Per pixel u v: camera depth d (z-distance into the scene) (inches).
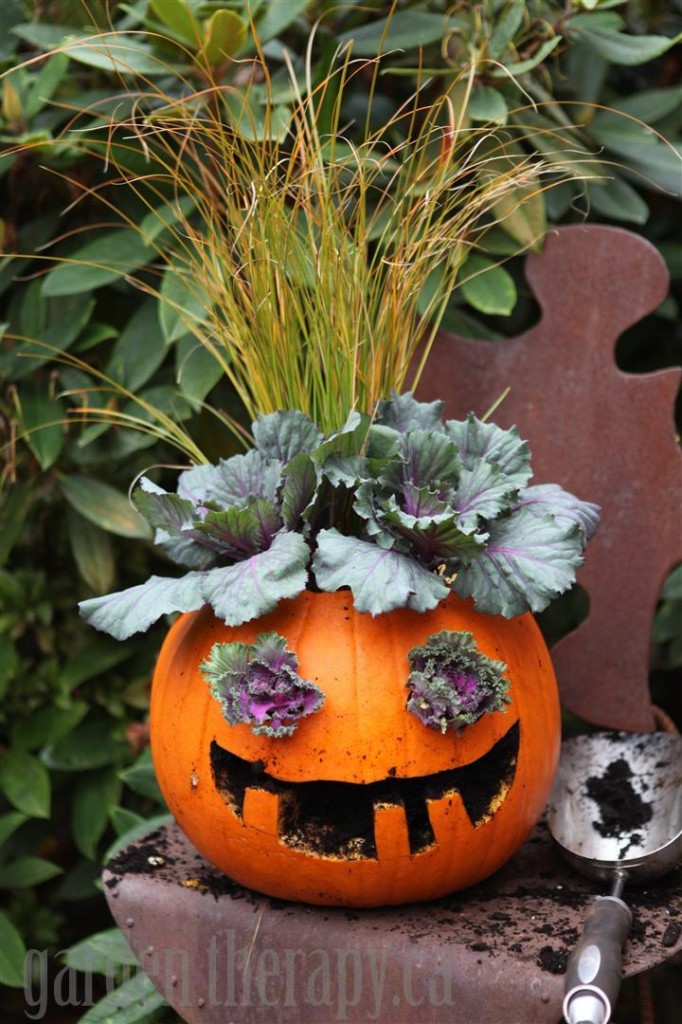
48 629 68.2
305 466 49.1
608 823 53.1
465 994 47.3
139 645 69.1
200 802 49.6
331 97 60.6
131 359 62.8
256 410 59.8
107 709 69.2
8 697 67.9
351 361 51.7
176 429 56.8
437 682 47.0
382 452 50.3
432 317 60.3
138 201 63.6
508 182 53.7
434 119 54.8
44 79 61.3
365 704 47.8
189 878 52.2
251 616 47.1
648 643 59.1
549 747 50.7
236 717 47.6
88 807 67.7
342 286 51.8
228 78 60.1
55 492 66.5
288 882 49.4
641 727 59.2
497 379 60.0
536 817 51.1
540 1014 46.3
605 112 64.2
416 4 61.8
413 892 49.5
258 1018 49.7
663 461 58.4
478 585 48.6
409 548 49.1
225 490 51.3
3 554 64.0
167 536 51.5
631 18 70.2
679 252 68.6
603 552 59.4
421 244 54.2
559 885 51.6
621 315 58.6
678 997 73.1
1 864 70.3
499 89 60.5
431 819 48.4
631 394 58.7
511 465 51.1
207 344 55.2
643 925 48.9
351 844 48.8
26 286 65.9
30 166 65.6
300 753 47.8
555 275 59.2
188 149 55.6
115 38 60.9
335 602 48.9
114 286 64.5
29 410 63.1
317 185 52.7
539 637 52.2
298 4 58.3
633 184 68.4
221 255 53.6
